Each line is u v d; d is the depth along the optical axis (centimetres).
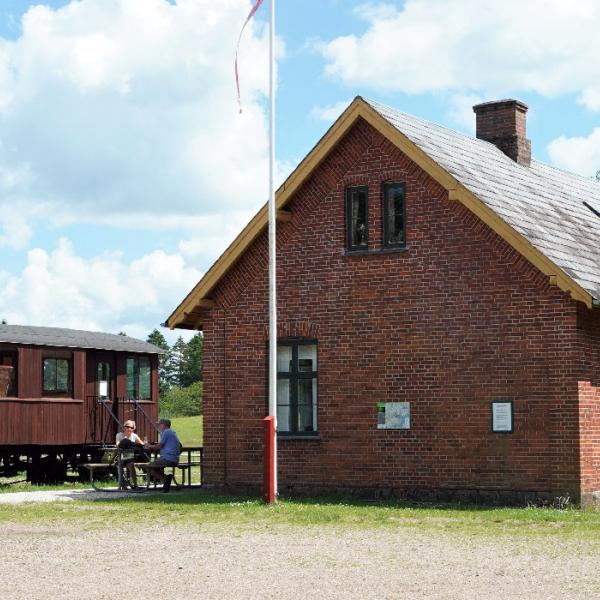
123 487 2847
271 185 2394
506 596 1260
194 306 2698
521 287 2350
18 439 3556
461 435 2398
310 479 2561
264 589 1319
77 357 3794
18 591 1322
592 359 2344
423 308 2459
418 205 2481
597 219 2928
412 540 1753
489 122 3045
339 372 2547
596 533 1834
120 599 1262
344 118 2538
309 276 2600
